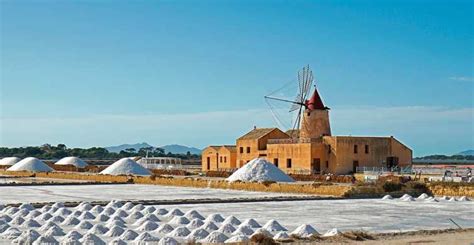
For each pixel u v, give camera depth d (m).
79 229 25.23
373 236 22.11
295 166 71.06
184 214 29.92
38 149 188.75
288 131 83.31
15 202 37.59
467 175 58.09
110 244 20.83
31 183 60.38
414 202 39.25
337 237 21.61
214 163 86.06
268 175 55.38
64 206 32.97
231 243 20.67
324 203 38.31
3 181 65.75
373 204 37.66
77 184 60.84
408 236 22.22
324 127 74.88
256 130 82.00
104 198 41.53
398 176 54.94
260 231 22.91
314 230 23.11
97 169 87.12
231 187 53.69
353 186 45.34
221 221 27.05
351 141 68.88
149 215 28.23
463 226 26.03
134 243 21.33
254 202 38.91
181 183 59.28
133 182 64.56
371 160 69.94
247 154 79.44
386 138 71.19
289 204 37.47
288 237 21.78
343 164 68.19
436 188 45.69
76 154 191.00
